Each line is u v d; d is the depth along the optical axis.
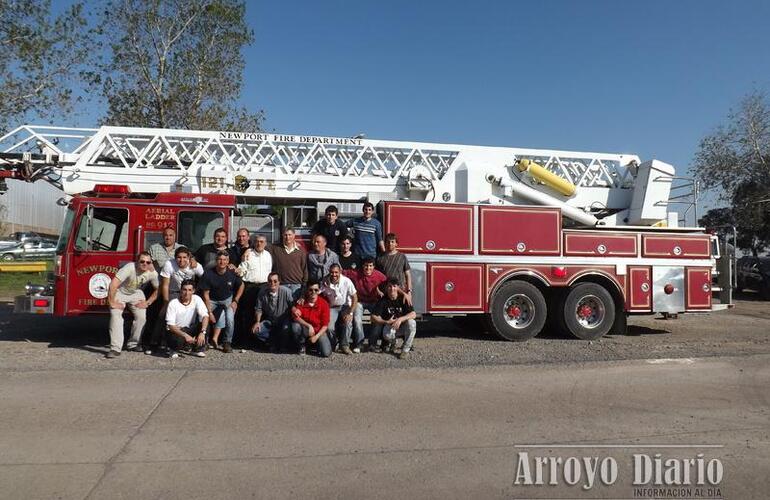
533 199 11.74
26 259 30.16
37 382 6.29
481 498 3.74
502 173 11.78
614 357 8.14
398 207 9.58
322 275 8.66
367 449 4.54
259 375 6.82
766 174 27.05
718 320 13.89
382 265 8.98
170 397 5.82
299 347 8.12
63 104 20.48
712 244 11.11
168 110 21.91
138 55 21.23
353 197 11.15
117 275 7.86
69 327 10.97
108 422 5.03
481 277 9.81
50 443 4.51
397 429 5.01
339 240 9.21
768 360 7.99
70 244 8.64
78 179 10.23
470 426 5.12
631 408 5.71
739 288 20.70
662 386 6.57
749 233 29.52
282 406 5.61
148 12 20.97
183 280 8.14
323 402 5.77
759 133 27.33
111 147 10.68
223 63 22.53
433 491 3.82
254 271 8.65
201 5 21.78
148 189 10.42
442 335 10.75
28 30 19.78
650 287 10.56
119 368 7.04
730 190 28.59
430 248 9.64
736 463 4.38
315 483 3.90
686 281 10.74
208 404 5.61
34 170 10.38
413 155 11.71
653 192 12.02
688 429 5.12
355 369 7.24
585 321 10.27
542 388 6.43
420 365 7.51
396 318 8.17
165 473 4.00
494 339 10.20
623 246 10.48
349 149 11.41
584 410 5.64
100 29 20.70
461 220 9.79
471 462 4.32
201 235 9.27
